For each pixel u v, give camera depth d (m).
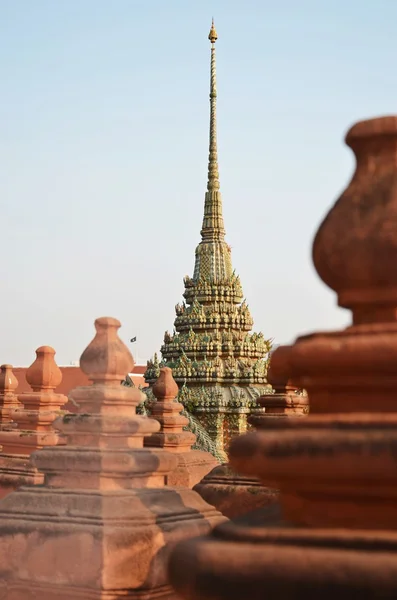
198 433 49.09
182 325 55.12
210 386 50.94
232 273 57.47
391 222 7.23
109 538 11.47
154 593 11.62
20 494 12.41
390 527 6.84
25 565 11.80
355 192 7.51
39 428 20.97
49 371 21.77
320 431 6.88
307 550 6.46
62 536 11.67
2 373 27.47
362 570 6.23
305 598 6.32
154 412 23.19
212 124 61.28
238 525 7.23
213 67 62.38
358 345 7.07
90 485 12.41
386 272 7.25
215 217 58.88
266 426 7.37
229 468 17.75
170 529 11.95
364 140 7.63
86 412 13.30
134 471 12.49
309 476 6.86
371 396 7.21
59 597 11.56
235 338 53.16
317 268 7.64
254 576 6.46
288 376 7.75
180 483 21.58
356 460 6.63
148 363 52.88
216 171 60.25
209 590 6.57
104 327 13.68
